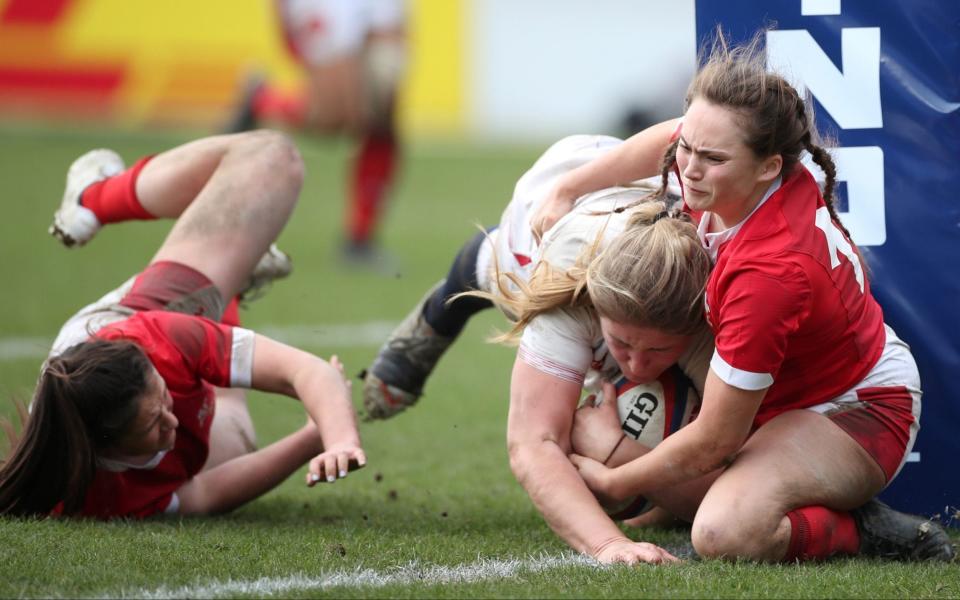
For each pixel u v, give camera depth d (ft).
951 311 39.58
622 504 37.04
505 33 211.61
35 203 135.54
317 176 173.47
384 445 56.49
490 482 49.14
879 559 34.22
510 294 36.22
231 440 43.11
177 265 42.86
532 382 34.94
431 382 72.02
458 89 212.02
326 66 114.52
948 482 39.86
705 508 33.04
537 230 37.78
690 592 29.12
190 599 29.17
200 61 189.57
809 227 32.17
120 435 36.24
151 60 190.60
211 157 45.55
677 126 36.73
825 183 34.99
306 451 40.65
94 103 191.62
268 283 49.44
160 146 167.53
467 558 34.04
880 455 33.78
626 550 32.53
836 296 32.89
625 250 32.37
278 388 39.73
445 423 61.31
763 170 31.60
